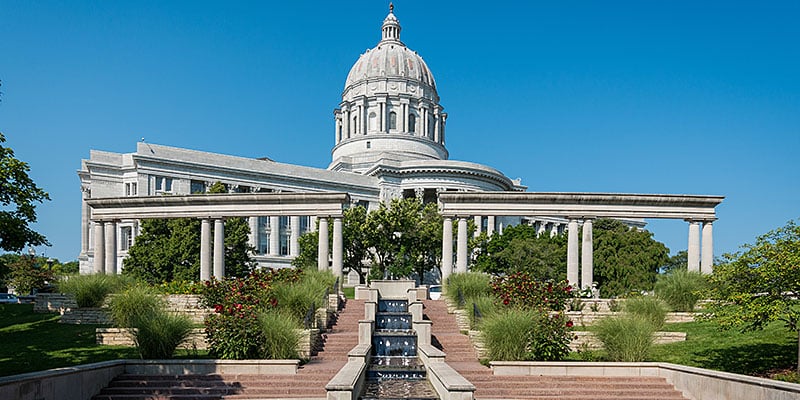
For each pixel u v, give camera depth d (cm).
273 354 1894
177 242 4616
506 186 8825
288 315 2173
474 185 8288
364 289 3353
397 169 8262
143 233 4838
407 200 5662
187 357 1938
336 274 3862
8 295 5581
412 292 3027
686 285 2814
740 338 2147
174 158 7262
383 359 2141
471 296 2781
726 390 1516
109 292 2897
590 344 2239
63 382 1495
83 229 8206
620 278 4669
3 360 1972
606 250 4759
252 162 7756
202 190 7512
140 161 7031
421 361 2100
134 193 7662
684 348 2098
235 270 4853
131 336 2247
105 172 7731
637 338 1905
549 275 4881
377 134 9625
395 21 10612
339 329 2525
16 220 1908
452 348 2244
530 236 5956
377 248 5528
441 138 10362
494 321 2016
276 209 4062
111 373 1736
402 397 1541
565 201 3866
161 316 1966
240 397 1655
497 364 1833
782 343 2002
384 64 9944
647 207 3872
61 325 2677
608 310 2825
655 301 2503
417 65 10144
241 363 1811
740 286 1755
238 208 4097
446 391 1409
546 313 2072
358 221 5334
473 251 5825
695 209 3878
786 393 1328
